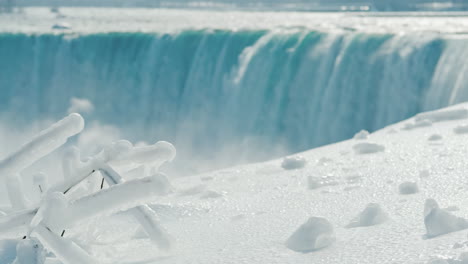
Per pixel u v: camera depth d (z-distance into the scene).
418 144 4.28
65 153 2.23
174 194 3.56
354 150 4.37
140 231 2.52
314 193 3.07
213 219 2.75
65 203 1.93
